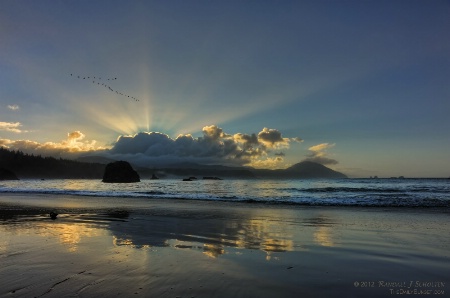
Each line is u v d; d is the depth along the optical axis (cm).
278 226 1261
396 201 2283
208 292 518
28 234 1076
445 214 1622
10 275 607
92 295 502
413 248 868
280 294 516
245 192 3875
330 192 3641
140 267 664
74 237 1021
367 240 976
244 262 714
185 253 800
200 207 2036
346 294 526
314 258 757
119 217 1546
